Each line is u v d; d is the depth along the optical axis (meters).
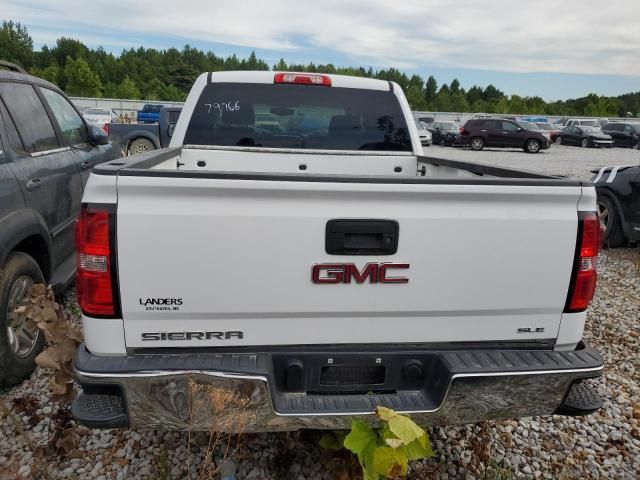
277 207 2.08
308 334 2.24
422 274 2.22
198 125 4.29
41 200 3.95
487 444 3.06
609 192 7.58
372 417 2.21
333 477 2.70
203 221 2.04
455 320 2.31
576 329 2.40
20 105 4.08
